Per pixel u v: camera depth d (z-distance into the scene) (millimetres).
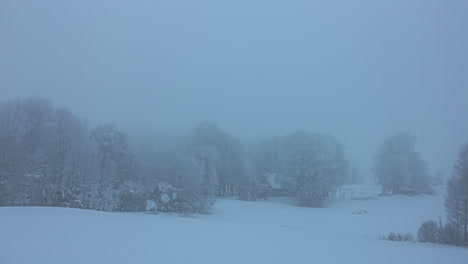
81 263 11547
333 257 14766
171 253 13836
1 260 11656
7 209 30781
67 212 30234
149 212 46000
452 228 25938
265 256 14211
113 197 46719
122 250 13953
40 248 13781
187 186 49094
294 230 26578
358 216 48000
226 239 18625
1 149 44031
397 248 18766
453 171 28406
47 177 43906
